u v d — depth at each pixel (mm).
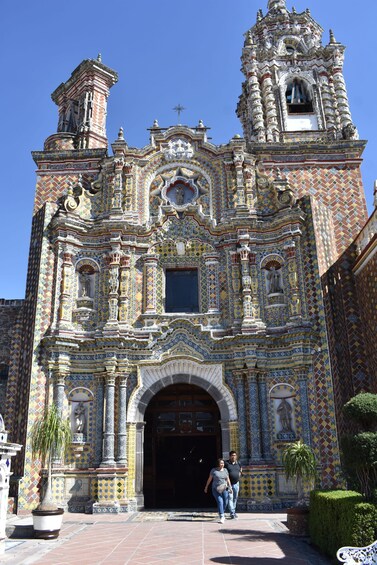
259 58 27953
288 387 20328
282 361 20625
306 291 21078
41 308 21109
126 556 11258
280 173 24031
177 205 23406
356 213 23219
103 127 26938
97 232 22484
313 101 27219
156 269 22375
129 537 13695
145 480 21172
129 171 23516
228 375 20781
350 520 9469
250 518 16812
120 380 20531
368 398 10992
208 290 22031
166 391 22016
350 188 23672
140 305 21953
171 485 23203
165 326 21188
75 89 28453
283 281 21672
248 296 21281
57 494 18969
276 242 22234
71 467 19547
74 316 21453
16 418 20859
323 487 18500
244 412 20047
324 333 20266
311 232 21688
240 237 22078
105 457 19266
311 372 20047
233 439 20062
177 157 24000
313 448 19125
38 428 15758
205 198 23516
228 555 11180
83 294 21891
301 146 24281
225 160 23688
